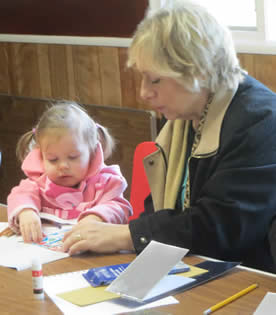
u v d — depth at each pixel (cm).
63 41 362
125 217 188
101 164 194
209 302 127
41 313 125
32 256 157
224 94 168
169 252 142
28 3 376
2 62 402
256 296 129
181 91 162
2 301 132
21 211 181
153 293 130
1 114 404
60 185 191
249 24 299
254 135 158
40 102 379
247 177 155
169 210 162
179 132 185
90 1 343
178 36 155
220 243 154
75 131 186
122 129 337
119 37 335
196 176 170
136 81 331
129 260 153
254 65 278
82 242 157
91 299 129
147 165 191
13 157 404
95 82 353
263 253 165
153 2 312
